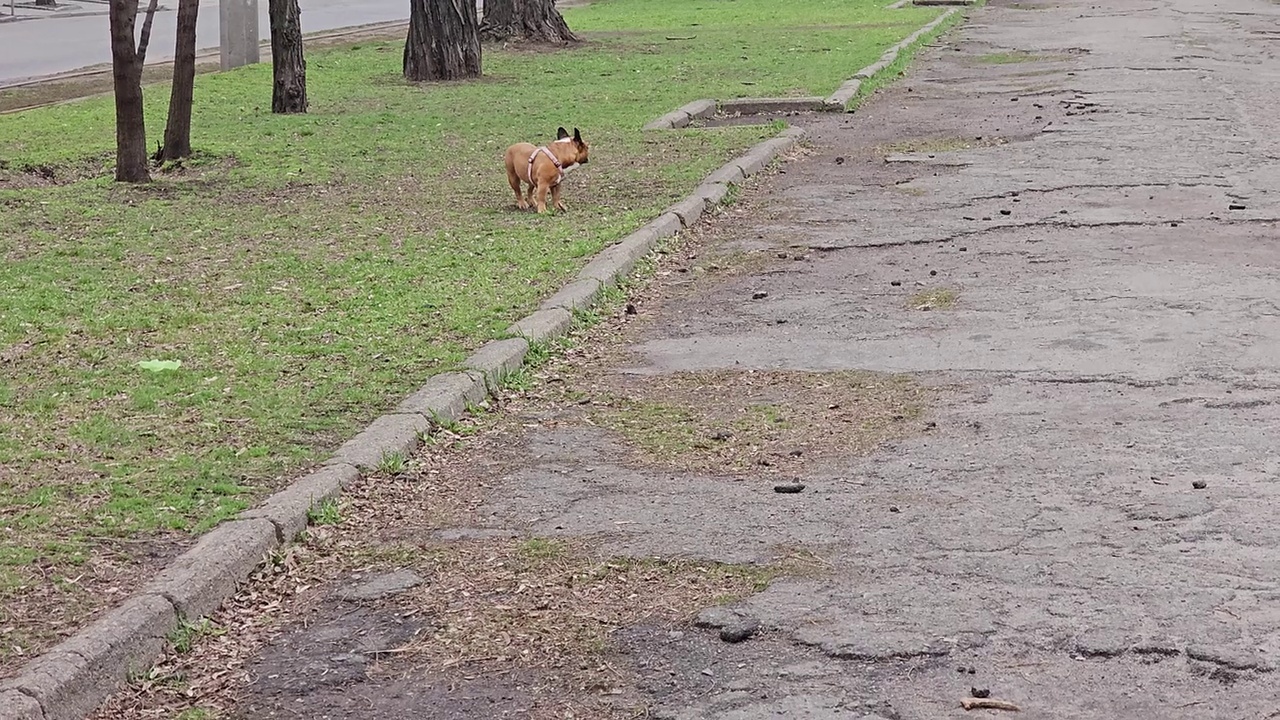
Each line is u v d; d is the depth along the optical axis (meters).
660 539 5.41
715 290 9.41
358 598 5.00
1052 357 7.59
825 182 13.16
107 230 11.06
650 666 4.47
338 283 9.24
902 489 5.84
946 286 9.23
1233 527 5.35
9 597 4.79
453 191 12.63
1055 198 11.97
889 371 7.49
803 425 6.71
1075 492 5.74
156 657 4.57
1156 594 4.82
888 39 26.73
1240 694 4.18
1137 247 10.12
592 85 20.45
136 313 8.53
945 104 18.25
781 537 5.39
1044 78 20.47
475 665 4.52
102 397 6.97
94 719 4.23
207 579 4.88
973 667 4.38
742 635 4.63
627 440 6.58
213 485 5.77
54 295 8.95
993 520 5.48
